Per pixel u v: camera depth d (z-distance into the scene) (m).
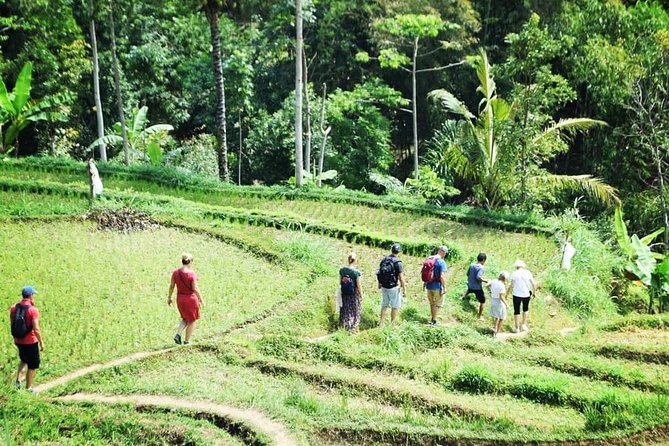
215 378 12.82
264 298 17.17
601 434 10.41
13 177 24.97
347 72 40.47
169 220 21.64
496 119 26.95
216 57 29.00
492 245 22.84
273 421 11.01
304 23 38.34
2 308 15.29
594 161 30.61
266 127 36.91
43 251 18.80
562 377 12.98
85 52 33.81
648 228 27.44
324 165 36.19
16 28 30.80
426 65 38.03
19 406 10.84
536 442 10.40
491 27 37.81
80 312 15.55
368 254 21.25
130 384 12.27
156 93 37.78
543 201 29.30
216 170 35.69
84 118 36.78
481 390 12.51
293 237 20.81
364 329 16.23
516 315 16.36
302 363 13.48
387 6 36.12
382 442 10.71
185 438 10.37
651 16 29.86
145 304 16.23
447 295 18.38
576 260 21.53
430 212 25.50
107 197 23.11
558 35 30.56
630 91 26.53
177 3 38.56
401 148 41.81
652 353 14.23
